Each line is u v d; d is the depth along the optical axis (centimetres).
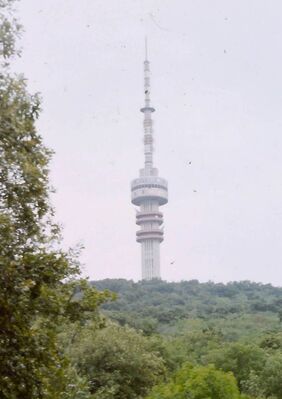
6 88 1464
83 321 1566
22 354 1334
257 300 16000
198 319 12069
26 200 1449
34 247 1430
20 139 1462
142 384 3775
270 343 6925
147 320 9619
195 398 2086
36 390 1391
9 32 1459
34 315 1373
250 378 4956
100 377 3572
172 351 6500
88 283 1491
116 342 3725
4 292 1279
